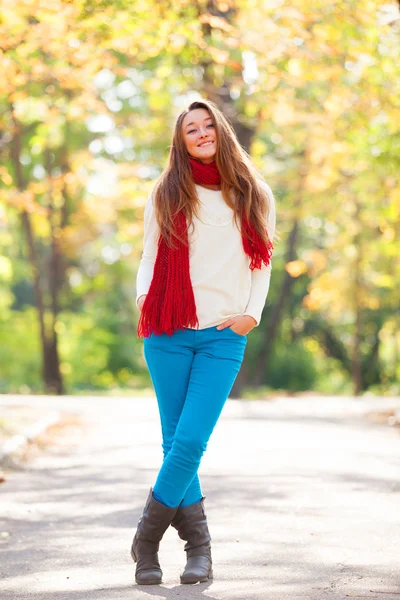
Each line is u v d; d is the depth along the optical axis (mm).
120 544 6391
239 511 7570
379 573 5438
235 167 5148
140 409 20328
